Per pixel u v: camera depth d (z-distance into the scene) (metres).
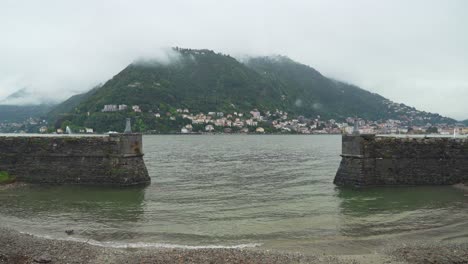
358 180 31.95
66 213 24.36
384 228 20.88
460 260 15.54
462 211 24.34
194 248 17.59
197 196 30.45
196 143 126.81
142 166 34.66
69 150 33.44
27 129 192.88
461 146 32.25
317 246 17.97
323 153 80.56
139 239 19.22
